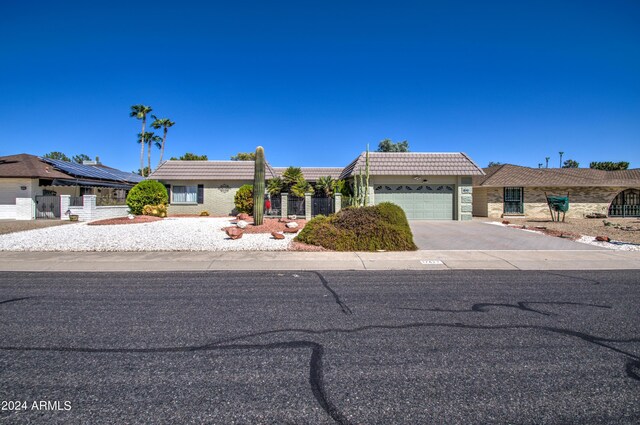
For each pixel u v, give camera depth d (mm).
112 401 3141
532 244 13414
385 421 2850
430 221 23375
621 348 4258
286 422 2840
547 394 3254
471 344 4375
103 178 32344
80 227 17609
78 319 5297
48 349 4223
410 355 4066
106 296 6625
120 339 4535
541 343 4406
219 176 28391
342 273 8836
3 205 24641
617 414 2953
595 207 27969
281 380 3506
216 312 5637
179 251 11727
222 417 2906
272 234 14328
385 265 9797
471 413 2959
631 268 9484
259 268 9422
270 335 4676
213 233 15562
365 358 3992
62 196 22828
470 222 22578
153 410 3004
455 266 9695
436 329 4891
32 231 16094
